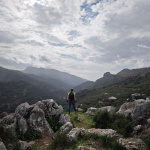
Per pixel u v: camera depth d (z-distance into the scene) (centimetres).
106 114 819
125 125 640
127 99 5128
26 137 585
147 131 562
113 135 542
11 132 552
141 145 436
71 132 577
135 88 7550
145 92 5453
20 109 734
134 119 757
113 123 737
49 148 493
